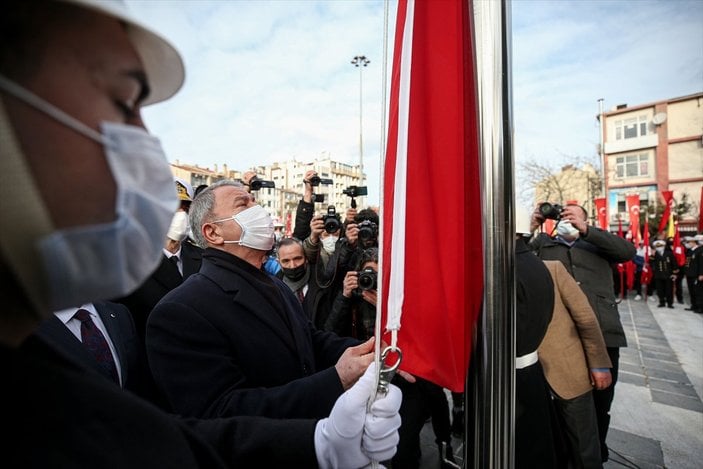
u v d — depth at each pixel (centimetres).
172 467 52
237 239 148
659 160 2508
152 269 51
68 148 39
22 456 39
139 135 46
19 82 37
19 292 39
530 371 197
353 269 287
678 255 960
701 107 2389
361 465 81
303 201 372
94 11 41
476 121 95
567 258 308
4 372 40
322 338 168
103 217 42
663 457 254
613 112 2703
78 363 54
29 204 36
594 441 214
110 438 47
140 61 47
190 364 116
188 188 278
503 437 93
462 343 95
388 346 89
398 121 90
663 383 374
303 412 106
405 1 93
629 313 791
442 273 94
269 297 142
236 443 87
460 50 94
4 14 36
